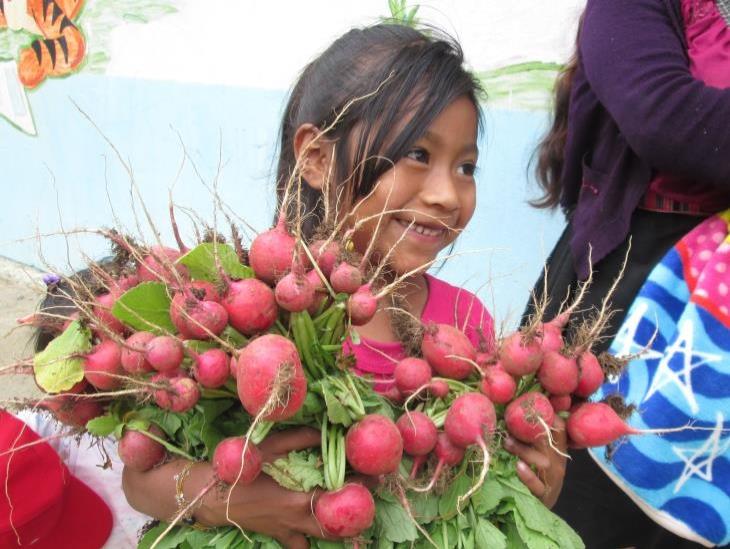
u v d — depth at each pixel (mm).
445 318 1469
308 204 1334
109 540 1272
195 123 3508
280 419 785
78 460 1252
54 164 4348
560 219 2457
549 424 947
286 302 813
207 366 809
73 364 892
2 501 1057
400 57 1241
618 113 1375
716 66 1332
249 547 936
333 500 832
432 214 1229
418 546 963
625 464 1379
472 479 971
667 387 1326
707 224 1385
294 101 1479
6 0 4234
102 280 953
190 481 903
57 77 4117
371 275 996
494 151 2549
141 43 3611
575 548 1022
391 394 1049
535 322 949
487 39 2467
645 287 1424
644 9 1378
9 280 4488
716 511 1317
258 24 3086
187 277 931
